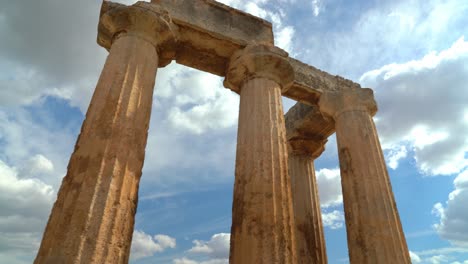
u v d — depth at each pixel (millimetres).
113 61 8844
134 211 7293
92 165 6965
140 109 8469
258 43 11383
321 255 14000
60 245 5949
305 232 14383
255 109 10164
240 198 8758
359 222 10469
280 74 11203
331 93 13633
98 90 8352
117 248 6422
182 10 11195
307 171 16109
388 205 10586
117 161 7234
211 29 11328
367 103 13148
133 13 9531
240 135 10023
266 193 8508
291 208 8750
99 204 6504
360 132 12203
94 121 7707
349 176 11547
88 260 5844
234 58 11477
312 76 14336
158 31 9859
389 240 9836
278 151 9477
